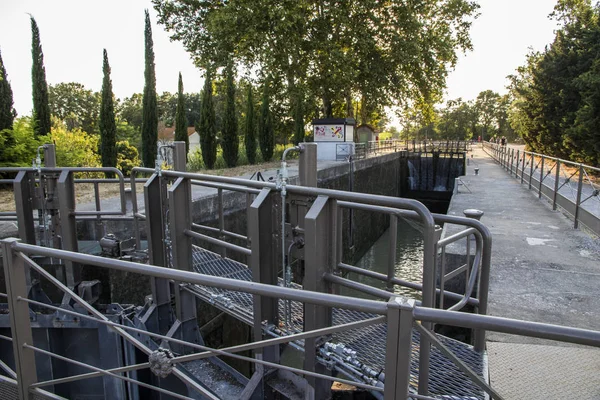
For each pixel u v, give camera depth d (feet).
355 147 83.46
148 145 63.67
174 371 8.87
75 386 15.51
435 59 87.71
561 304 14.02
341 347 9.37
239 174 54.85
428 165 103.60
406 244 62.69
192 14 85.76
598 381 9.43
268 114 81.41
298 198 9.98
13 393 8.29
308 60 86.48
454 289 16.05
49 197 16.12
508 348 10.96
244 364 26.05
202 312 21.61
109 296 18.47
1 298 16.22
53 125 58.75
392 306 4.74
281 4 72.43
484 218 28.17
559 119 73.00
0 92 40.50
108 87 57.57
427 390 7.97
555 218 28.09
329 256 9.60
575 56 71.97
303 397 10.43
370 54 85.40
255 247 10.47
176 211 13.37
